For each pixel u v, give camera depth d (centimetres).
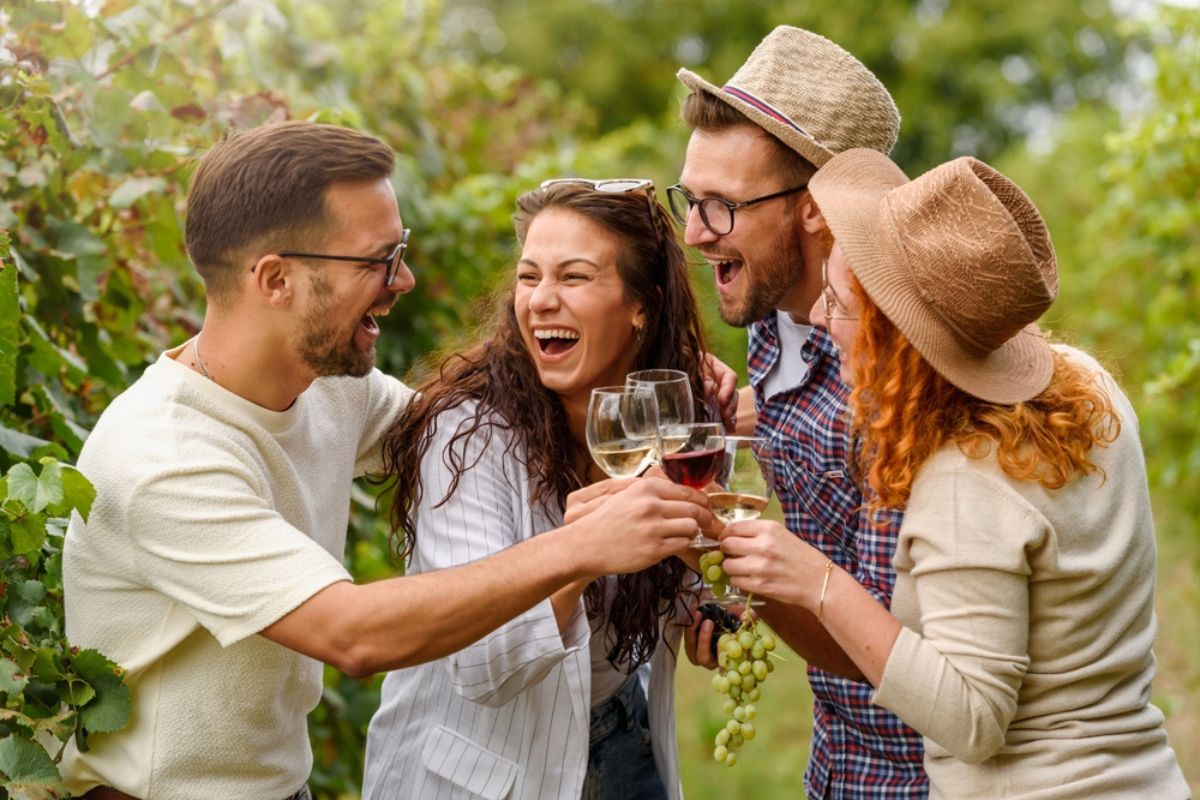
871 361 208
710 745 620
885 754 253
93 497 196
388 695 258
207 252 211
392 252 215
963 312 198
